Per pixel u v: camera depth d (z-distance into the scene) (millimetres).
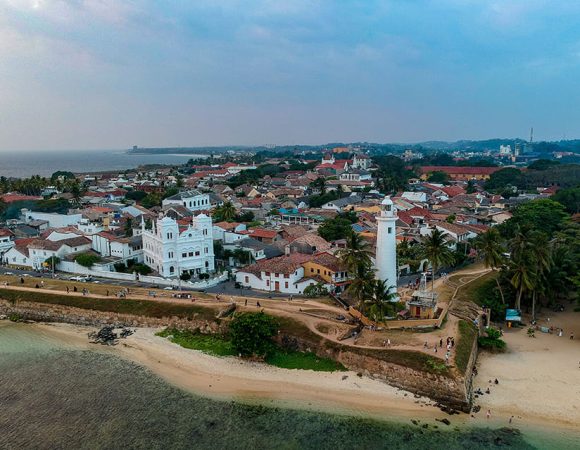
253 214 198000
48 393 71688
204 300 101938
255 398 69875
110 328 97562
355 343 80000
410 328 84188
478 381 72688
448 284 110750
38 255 135375
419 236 147125
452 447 58250
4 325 102125
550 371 75312
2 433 61500
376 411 66062
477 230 156250
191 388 72875
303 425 63031
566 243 125250
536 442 58844
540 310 103188
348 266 93188
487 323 93438
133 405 68125
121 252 134750
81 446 58812
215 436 60781
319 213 197250
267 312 92562
